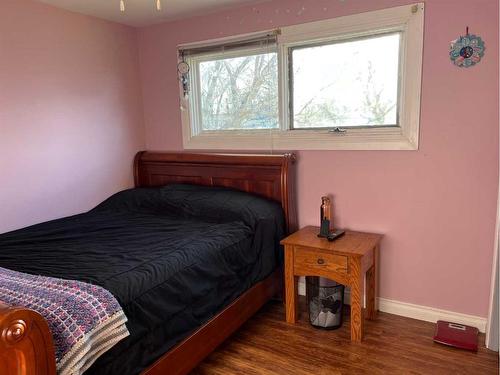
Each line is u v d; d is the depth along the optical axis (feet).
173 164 10.71
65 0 8.53
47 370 3.78
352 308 7.48
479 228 7.52
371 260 8.02
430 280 8.13
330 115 8.95
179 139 10.96
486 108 7.13
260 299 8.20
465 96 7.25
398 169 8.10
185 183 10.57
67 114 9.34
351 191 8.70
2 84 8.00
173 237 7.45
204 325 6.47
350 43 8.45
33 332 3.63
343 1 8.13
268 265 8.39
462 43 7.13
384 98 8.28
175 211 9.18
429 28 7.36
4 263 6.23
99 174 10.27
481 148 7.28
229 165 9.79
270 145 9.57
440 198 7.78
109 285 5.28
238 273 7.59
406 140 7.90
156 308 5.57
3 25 7.95
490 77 7.02
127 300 5.22
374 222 8.54
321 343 7.53
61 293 4.78
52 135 9.05
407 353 7.12
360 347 7.35
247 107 9.91
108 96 10.37
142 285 5.55
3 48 7.97
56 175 9.20
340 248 7.50
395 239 8.36
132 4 8.89
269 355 7.19
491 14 6.86
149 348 5.39
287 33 8.86
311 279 8.13
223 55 10.03
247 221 8.34
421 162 7.84
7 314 3.44
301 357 7.10
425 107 7.63
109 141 10.48
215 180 10.08
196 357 6.27
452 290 7.94
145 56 11.09
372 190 8.45
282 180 8.99
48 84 8.88
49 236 7.68
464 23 7.07
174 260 6.34
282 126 9.40
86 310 4.58
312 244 7.79
